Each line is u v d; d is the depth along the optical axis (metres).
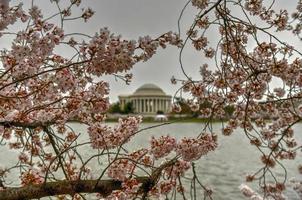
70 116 7.19
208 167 33.44
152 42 6.09
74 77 6.58
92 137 6.98
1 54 6.64
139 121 7.21
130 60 5.83
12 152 25.47
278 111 10.16
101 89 7.10
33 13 5.82
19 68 6.39
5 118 7.10
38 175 7.00
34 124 7.06
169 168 6.68
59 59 7.04
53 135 7.09
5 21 5.53
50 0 5.88
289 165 32.09
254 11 8.04
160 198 6.75
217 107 8.52
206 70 8.73
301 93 8.20
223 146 52.44
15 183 11.02
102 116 7.74
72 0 6.59
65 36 5.86
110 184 5.84
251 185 25.03
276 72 7.91
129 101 155.00
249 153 44.59
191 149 6.30
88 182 5.78
